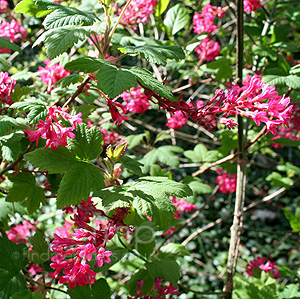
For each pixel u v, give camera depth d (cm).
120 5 349
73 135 154
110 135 375
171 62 361
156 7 321
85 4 319
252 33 347
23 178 218
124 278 463
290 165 467
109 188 159
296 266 530
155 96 170
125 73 156
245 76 349
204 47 357
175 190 158
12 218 369
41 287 203
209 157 376
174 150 359
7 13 489
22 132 191
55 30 170
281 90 271
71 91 262
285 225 680
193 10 518
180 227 391
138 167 189
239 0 221
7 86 196
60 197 152
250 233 663
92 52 222
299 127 352
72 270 142
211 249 625
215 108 166
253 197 742
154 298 229
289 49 328
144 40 280
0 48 363
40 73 289
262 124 347
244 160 267
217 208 708
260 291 295
